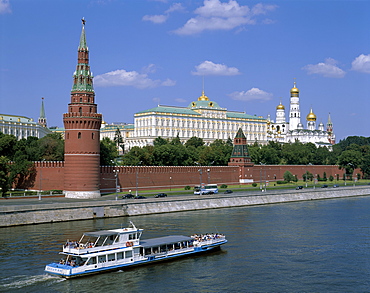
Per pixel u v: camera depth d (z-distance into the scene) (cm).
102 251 7994
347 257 8712
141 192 17750
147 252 8494
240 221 12356
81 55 15925
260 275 7675
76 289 7056
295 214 13838
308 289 7056
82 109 15462
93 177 15525
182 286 7212
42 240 9562
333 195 19675
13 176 16912
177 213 13912
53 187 16788
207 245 9131
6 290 6938
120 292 6962
